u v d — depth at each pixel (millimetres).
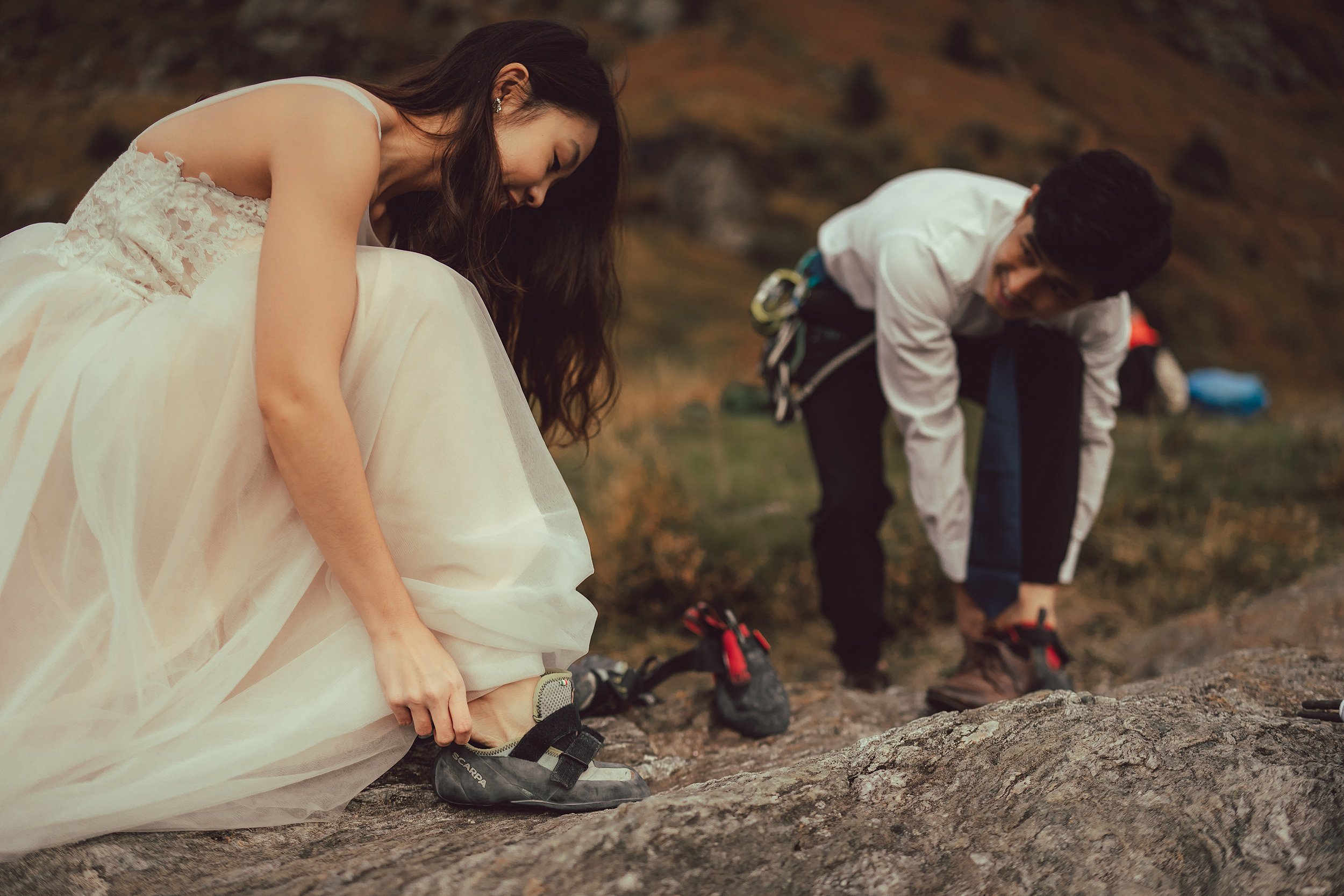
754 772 1631
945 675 3508
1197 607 3865
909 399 2572
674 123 30578
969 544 2584
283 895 1239
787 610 4004
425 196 1834
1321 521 4766
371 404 1523
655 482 4801
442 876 1233
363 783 1592
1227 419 7918
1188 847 1294
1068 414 2512
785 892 1237
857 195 30422
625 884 1221
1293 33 60500
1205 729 1557
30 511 1487
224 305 1502
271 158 1487
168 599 1519
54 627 1518
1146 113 46406
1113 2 56094
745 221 29188
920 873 1275
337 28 32625
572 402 2230
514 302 2078
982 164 34656
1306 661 2102
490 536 1560
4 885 1337
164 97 29125
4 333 1528
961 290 2459
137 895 1308
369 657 1548
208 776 1463
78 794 1426
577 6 39656
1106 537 4551
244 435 1504
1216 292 33062
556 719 1562
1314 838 1291
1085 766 1447
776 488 5211
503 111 1715
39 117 27562
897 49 43094
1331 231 43062
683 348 22047
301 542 1555
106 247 1585
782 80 36781
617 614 4016
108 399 1490
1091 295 2244
